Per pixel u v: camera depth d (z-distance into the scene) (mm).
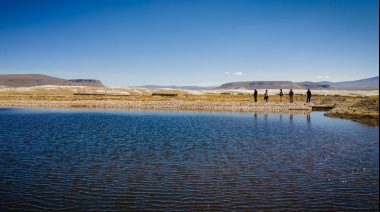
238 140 34438
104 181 19859
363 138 35156
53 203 16406
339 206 16078
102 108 89125
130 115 67062
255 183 19484
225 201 16688
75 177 20641
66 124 49531
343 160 25031
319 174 21312
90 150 28859
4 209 15625
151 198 17109
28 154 27062
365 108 63250
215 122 52625
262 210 15625
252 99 112062
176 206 16078
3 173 21391
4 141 33406
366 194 17609
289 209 15727
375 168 22594
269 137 36531
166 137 36438
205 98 118562
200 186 18938
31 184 19219
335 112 65125
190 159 25484
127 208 15844
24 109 85625
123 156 26500
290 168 22812
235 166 23359
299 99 113312
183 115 66875
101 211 15500
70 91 198875
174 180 20062
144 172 21797
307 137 36375
